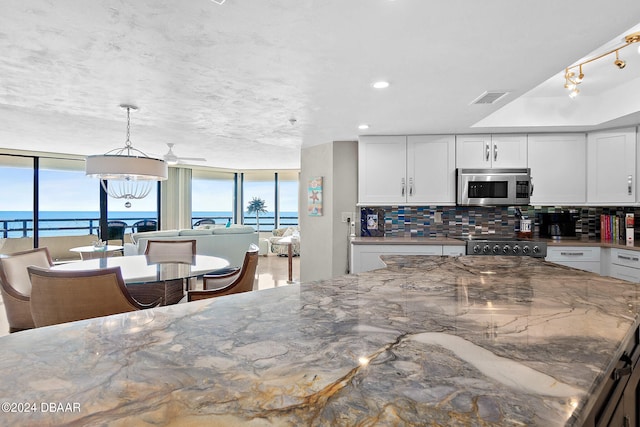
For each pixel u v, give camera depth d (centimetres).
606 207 397
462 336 85
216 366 68
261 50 196
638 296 126
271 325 94
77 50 198
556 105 354
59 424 49
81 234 781
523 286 143
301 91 263
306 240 496
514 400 56
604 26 169
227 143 510
